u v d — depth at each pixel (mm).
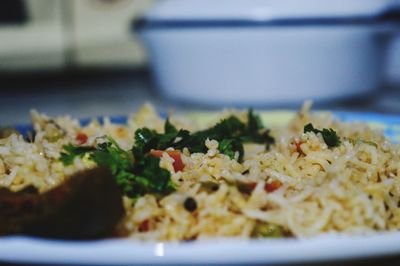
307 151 305
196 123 403
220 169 293
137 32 704
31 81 859
